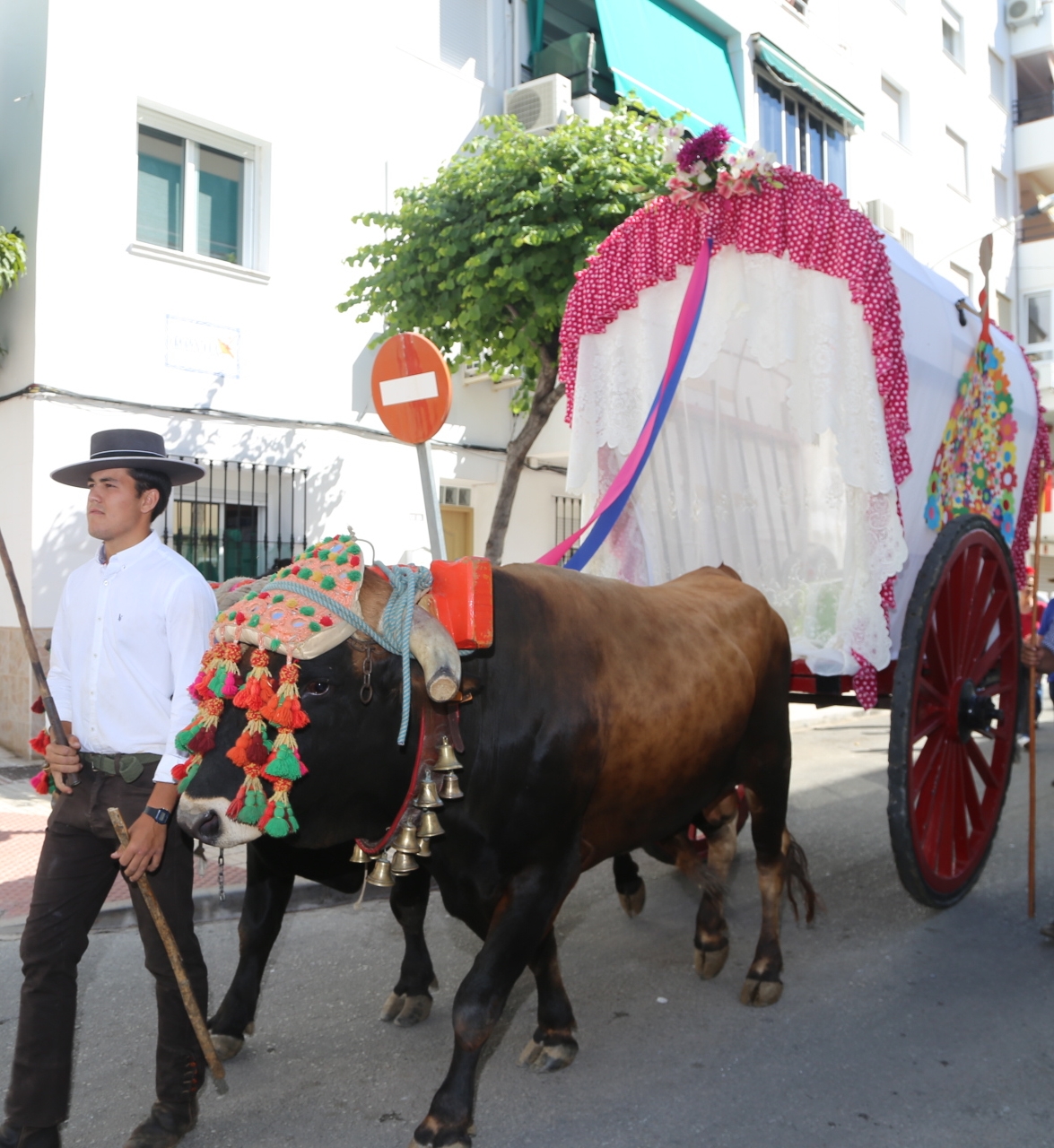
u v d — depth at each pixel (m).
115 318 8.56
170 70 8.91
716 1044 3.59
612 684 3.16
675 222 4.70
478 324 8.46
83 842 2.74
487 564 2.84
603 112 11.68
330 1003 3.96
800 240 4.33
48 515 8.13
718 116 13.59
